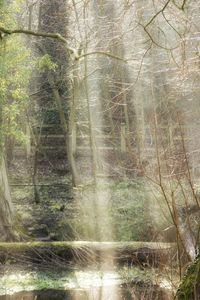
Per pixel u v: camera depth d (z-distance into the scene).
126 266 12.80
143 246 12.67
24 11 21.34
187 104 15.41
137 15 11.90
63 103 24.34
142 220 15.20
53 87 22.44
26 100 17.88
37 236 16.44
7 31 10.37
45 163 24.67
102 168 21.70
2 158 16.16
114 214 16.62
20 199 20.36
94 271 13.30
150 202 14.34
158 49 14.76
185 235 7.26
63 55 21.38
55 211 18.70
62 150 25.12
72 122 22.62
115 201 17.66
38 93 23.22
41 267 13.96
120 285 11.89
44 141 24.80
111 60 19.69
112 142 22.14
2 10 15.55
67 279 13.02
